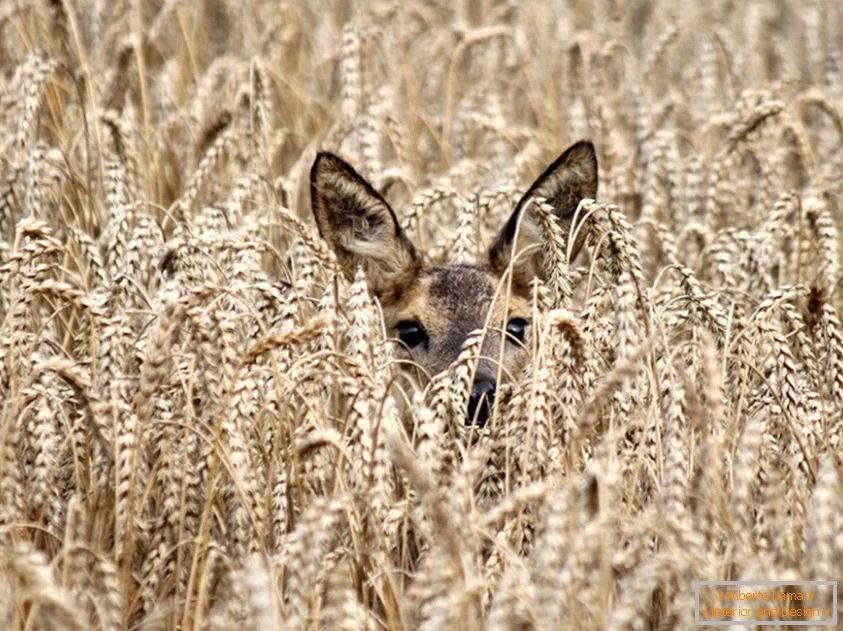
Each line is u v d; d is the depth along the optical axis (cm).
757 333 1797
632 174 2742
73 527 1385
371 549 1485
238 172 2656
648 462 1557
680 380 1498
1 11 2923
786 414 1608
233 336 1588
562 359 1636
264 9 3603
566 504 1320
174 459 1546
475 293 2219
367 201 2244
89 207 2400
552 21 3788
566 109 3094
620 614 1241
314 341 1750
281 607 1380
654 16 3853
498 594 1293
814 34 3641
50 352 1848
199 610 1363
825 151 3012
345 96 2745
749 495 1488
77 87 2467
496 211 2589
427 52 3344
